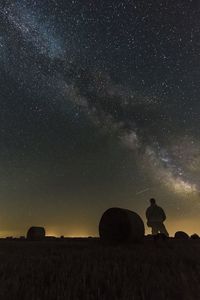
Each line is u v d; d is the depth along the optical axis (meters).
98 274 4.33
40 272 4.61
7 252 7.61
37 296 3.40
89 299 3.34
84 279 4.02
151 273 4.43
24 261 5.82
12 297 3.41
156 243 9.50
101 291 3.62
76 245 9.62
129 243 10.60
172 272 4.58
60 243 10.66
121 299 3.24
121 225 10.80
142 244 10.28
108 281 3.84
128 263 5.25
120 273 4.39
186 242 10.16
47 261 5.66
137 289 3.58
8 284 3.89
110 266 5.03
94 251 7.33
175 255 6.24
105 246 9.36
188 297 3.32
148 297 3.29
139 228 10.88
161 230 12.52
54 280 4.15
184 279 3.94
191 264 5.32
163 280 3.94
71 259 5.84
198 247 8.14
